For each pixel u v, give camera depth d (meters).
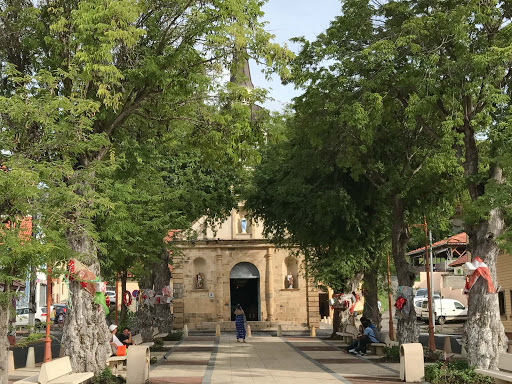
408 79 19.69
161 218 27.09
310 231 32.34
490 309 18.36
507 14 19.12
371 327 27.55
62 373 14.76
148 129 21.89
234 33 18.14
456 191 25.00
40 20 17.89
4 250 11.91
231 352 29.34
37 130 14.59
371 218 30.69
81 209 15.08
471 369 17.53
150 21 18.56
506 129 17.58
